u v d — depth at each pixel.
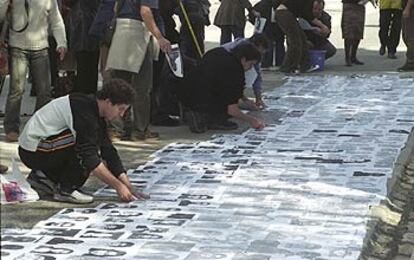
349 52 14.88
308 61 13.91
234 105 9.04
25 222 5.78
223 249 5.25
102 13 8.80
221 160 7.71
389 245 5.64
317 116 9.93
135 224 5.76
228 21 14.14
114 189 6.46
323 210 6.13
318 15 14.26
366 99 11.13
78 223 5.77
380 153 7.98
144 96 8.45
